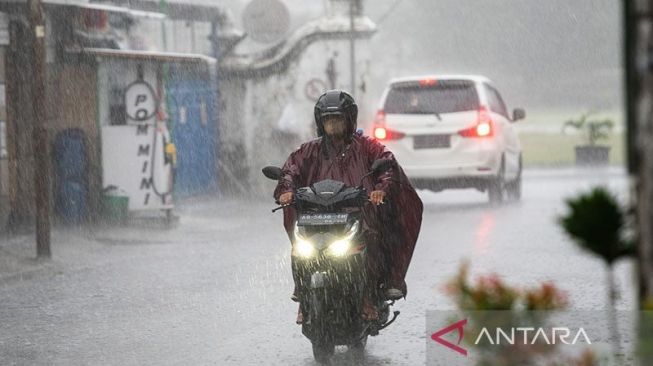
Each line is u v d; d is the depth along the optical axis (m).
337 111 19.66
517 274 29.06
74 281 30.12
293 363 19.62
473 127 47.38
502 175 49.00
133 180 43.72
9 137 40.69
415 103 48.00
